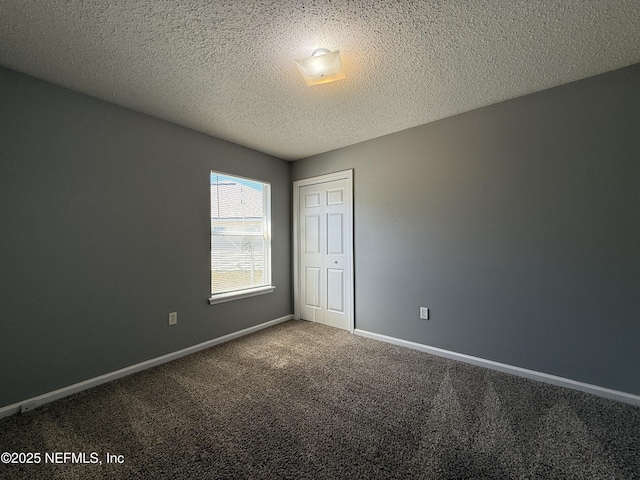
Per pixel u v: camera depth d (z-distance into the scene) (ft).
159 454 4.56
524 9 4.36
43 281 6.09
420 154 8.80
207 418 5.49
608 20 4.56
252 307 10.81
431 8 4.34
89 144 6.77
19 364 5.78
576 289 6.46
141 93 6.75
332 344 9.42
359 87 6.61
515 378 7.03
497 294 7.50
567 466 4.31
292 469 4.27
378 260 9.84
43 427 5.23
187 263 8.75
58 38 4.86
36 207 6.00
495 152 7.48
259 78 6.20
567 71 6.03
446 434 5.02
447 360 8.11
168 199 8.29
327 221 11.36
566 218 6.57
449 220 8.27
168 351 8.23
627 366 5.93
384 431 5.11
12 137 5.72
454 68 5.90
